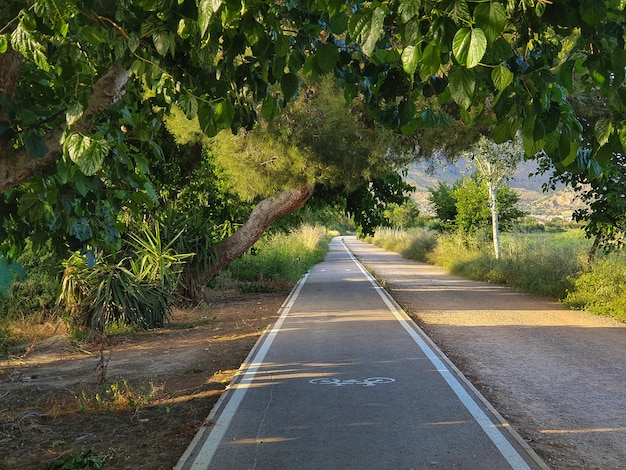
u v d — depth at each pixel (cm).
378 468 490
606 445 562
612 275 1666
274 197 1717
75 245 553
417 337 1154
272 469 493
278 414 650
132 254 1419
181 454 553
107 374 941
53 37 378
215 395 775
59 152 408
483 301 1858
